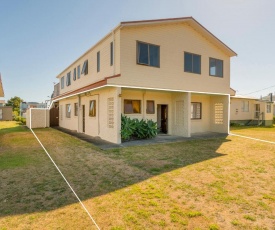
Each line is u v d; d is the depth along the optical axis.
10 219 3.10
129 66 9.86
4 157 7.14
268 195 3.97
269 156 7.27
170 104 13.63
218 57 13.84
